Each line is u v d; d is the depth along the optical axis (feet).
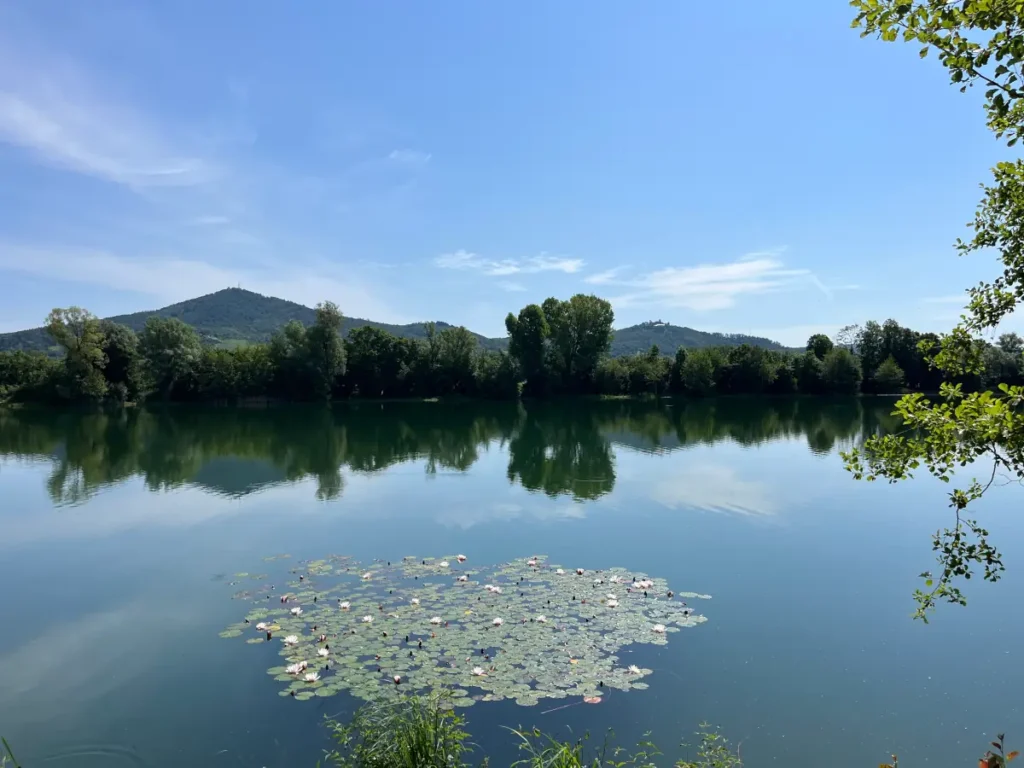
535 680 28.86
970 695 28.02
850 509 61.05
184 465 89.56
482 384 219.20
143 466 89.04
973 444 12.95
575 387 232.73
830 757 23.82
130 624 36.24
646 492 68.90
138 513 62.28
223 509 63.41
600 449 103.24
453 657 30.91
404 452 101.04
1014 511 59.93
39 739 25.72
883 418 155.53
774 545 49.49
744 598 38.55
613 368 230.07
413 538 52.03
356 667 30.09
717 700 27.45
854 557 46.65
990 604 37.78
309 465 89.04
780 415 165.48
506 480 76.64
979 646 32.50
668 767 22.95
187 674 30.30
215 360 201.87
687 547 48.93
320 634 33.68
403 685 28.40
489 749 24.02
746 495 67.10
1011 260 15.66
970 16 11.44
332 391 215.10
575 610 36.50
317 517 59.62
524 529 54.34
